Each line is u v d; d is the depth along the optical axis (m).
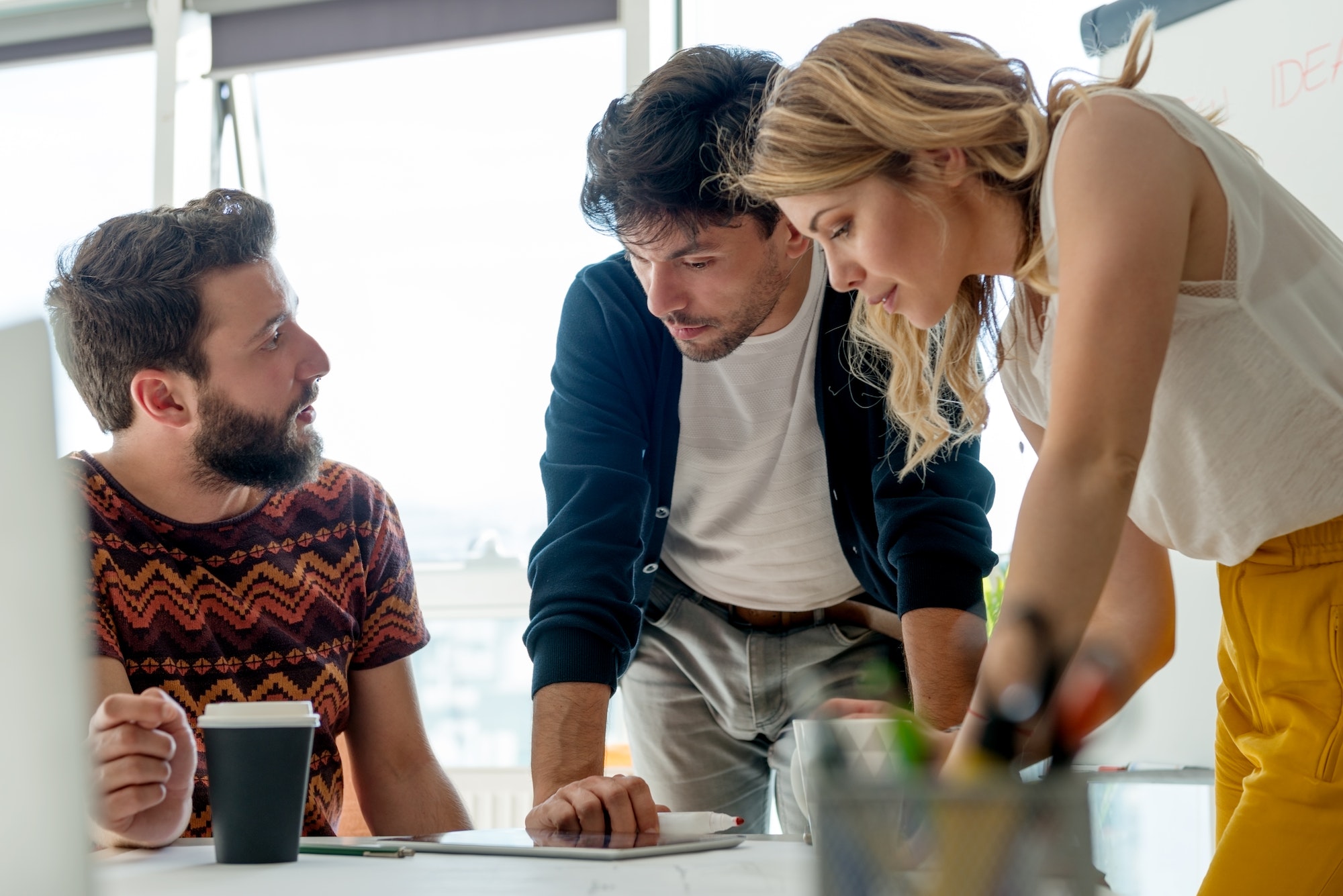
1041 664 0.46
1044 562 0.71
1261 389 0.90
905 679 1.37
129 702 0.90
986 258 0.97
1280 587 0.95
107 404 1.37
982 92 0.90
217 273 1.36
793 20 2.67
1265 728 0.97
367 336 2.96
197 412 1.36
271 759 0.79
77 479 1.30
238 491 1.42
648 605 1.62
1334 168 1.85
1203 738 1.99
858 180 0.92
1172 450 0.95
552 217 2.87
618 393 1.45
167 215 1.40
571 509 1.36
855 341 1.38
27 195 3.02
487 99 2.91
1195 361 0.90
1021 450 1.31
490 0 2.78
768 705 1.61
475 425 2.90
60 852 0.48
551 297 2.86
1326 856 0.89
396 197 2.96
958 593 1.34
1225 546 0.98
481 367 2.89
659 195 1.23
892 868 0.41
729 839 0.90
